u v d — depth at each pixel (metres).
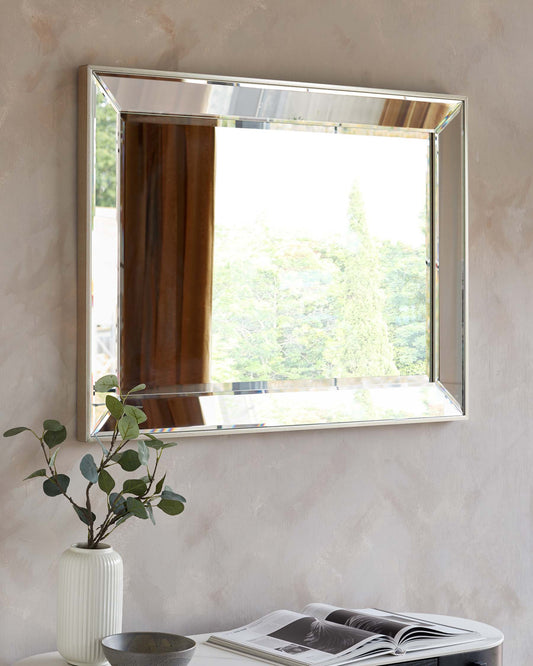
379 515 2.48
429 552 2.55
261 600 2.34
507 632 2.65
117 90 2.17
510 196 2.67
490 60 2.65
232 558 2.31
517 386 2.67
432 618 2.35
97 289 2.14
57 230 2.14
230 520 2.31
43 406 2.12
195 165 2.27
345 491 2.44
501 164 2.66
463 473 2.60
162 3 2.25
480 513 2.62
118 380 2.18
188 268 2.26
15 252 2.10
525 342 2.68
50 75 2.13
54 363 2.13
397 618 2.24
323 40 2.43
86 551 1.95
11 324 2.10
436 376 2.54
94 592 1.93
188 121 2.26
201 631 2.27
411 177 2.51
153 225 2.22
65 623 1.94
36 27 2.12
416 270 2.52
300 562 2.38
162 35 2.25
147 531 2.22
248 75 2.34
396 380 2.49
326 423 2.39
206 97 2.26
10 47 2.10
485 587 2.62
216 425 2.27
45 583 2.12
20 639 2.10
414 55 2.54
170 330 2.24
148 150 2.22
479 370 2.62
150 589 2.22
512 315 2.67
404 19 2.53
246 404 2.31
